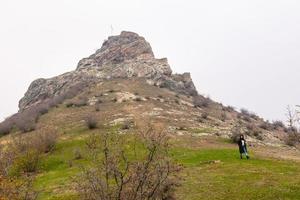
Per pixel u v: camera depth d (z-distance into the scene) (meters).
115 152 16.16
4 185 19.62
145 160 16.08
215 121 76.06
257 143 60.00
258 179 30.44
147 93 93.38
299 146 61.19
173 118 70.75
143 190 15.81
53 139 54.12
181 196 27.33
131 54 121.88
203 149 48.16
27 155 44.12
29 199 20.39
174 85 108.62
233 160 39.69
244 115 96.06
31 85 123.81
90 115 70.06
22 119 79.25
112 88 96.69
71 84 109.81
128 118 68.38
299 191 26.61
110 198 15.48
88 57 129.12
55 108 86.69
